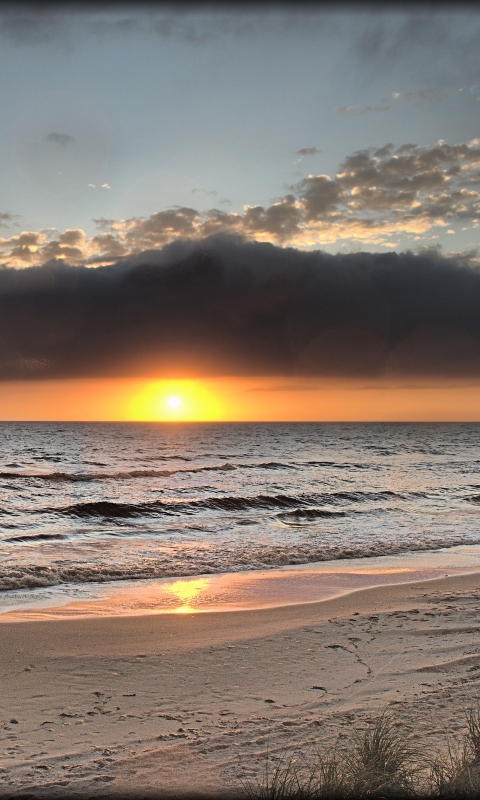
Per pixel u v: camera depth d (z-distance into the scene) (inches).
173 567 523.8
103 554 586.6
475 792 144.9
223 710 210.8
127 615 363.9
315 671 254.8
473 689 227.5
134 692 230.7
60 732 192.2
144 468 1729.8
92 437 4042.8
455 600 399.2
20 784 157.4
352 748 175.5
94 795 151.4
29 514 852.0
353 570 518.3
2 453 2297.0
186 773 162.9
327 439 4069.9
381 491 1152.8
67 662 269.0
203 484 1315.2
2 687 235.9
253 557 565.6
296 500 1002.1
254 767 165.8
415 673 249.6
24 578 462.3
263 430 6240.2
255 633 320.5
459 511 919.0
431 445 3368.6
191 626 336.2
